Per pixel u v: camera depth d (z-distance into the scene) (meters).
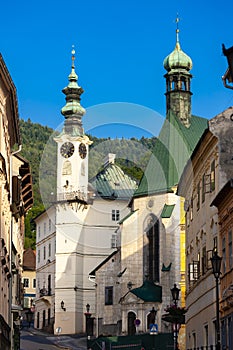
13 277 49.53
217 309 26.77
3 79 32.66
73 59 93.94
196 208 44.28
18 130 42.88
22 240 68.00
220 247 36.25
